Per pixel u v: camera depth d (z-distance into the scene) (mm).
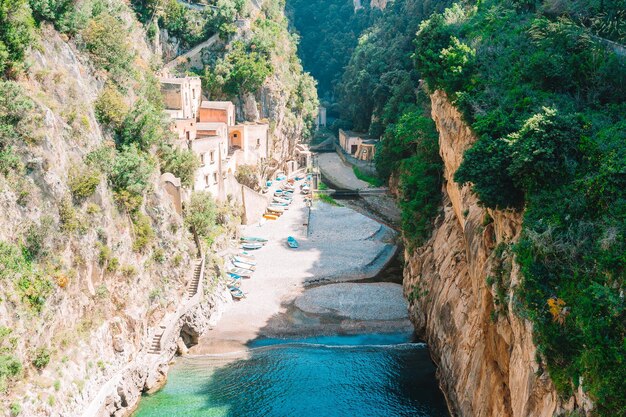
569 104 35938
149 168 49125
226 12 103500
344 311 61531
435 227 60094
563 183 30672
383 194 101000
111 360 42625
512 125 35594
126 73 54969
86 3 50812
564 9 47312
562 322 26547
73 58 45969
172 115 84562
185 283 54906
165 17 100000
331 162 132000
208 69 102562
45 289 36094
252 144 97125
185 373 50156
